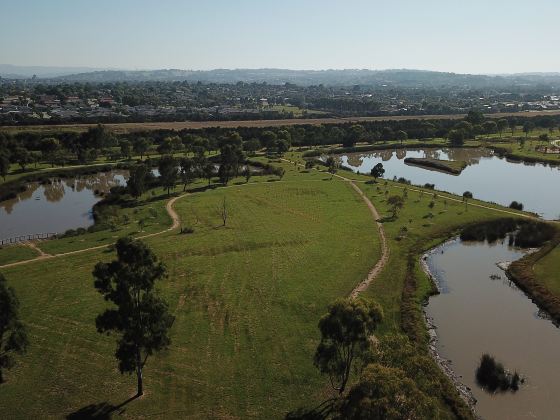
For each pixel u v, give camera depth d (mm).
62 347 53062
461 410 44406
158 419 42312
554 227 98000
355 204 117688
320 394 46188
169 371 49188
